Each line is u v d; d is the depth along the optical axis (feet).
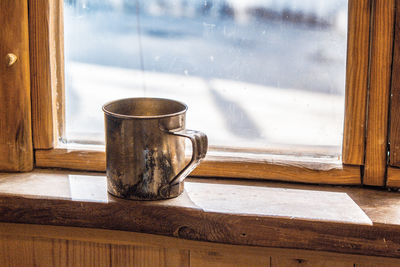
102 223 3.25
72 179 3.60
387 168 3.40
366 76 3.30
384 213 3.11
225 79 3.67
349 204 3.24
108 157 3.25
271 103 3.65
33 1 3.50
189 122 3.76
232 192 3.42
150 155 3.14
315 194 3.40
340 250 3.05
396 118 3.30
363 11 3.22
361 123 3.37
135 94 3.79
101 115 3.83
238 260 3.36
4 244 3.58
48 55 3.59
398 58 3.22
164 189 3.22
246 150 3.73
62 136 3.86
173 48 3.69
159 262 3.46
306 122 3.62
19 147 3.67
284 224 3.07
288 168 3.55
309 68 3.56
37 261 3.58
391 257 3.02
